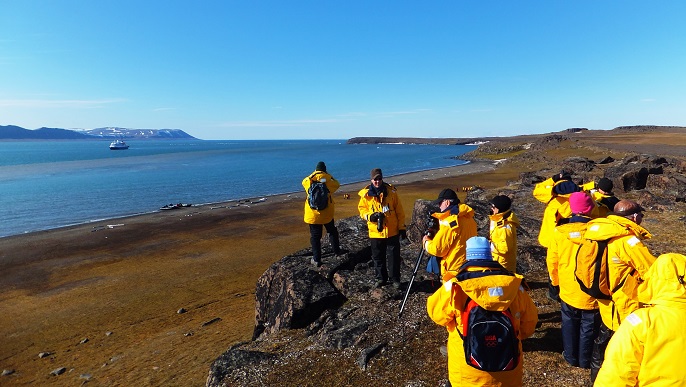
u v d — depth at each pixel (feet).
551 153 260.62
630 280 12.17
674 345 7.40
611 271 12.50
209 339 34.63
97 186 182.29
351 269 29.86
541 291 25.05
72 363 33.37
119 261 65.87
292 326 25.54
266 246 71.26
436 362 18.21
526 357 17.67
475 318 9.62
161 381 27.91
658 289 7.88
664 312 7.62
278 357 20.93
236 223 94.27
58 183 193.57
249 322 37.78
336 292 26.71
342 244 33.86
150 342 35.78
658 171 65.98
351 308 24.94
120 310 44.70
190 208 120.57
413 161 354.13
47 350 36.32
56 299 49.42
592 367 14.38
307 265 29.76
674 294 7.61
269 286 30.32
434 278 24.41
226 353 21.56
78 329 40.45
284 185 187.83
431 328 21.27
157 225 95.14
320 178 29.25
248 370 19.89
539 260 30.09
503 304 9.44
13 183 193.77
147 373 29.48
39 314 44.88
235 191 166.81
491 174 196.44
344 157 436.35
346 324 22.98
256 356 21.02
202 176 230.27
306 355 20.67
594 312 15.10
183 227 91.81
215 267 59.26
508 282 9.63
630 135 438.40
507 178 171.22
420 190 140.46
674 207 44.78
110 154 538.88
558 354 17.49
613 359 8.12
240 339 33.71
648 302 8.39
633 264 12.07
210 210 114.21
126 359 32.65
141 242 78.79
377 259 26.17
